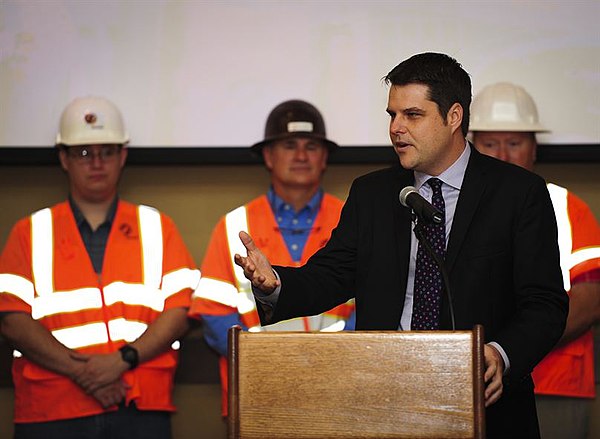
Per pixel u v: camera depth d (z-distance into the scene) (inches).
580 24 503.8
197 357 508.1
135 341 454.0
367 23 506.6
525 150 482.6
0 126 502.9
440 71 300.4
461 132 307.9
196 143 506.3
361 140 505.0
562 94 504.4
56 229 470.9
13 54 504.4
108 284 465.7
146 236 474.6
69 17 506.3
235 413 237.6
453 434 234.8
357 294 309.4
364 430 236.5
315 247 470.6
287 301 288.8
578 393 459.2
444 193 308.3
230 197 519.5
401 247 304.3
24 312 457.7
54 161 502.0
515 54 505.0
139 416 455.2
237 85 507.2
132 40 506.9
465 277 296.0
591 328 469.7
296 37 507.2
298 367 238.7
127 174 519.2
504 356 276.5
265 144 484.1
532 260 294.0
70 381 450.9
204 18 507.8
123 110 505.0
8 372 506.9
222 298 463.2
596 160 502.9
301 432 237.1
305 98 506.0
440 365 236.4
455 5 506.0
